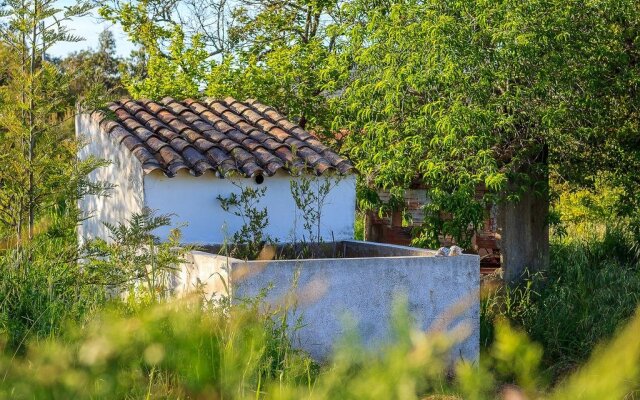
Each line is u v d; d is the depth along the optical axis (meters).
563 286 12.38
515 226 13.30
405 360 1.35
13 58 9.66
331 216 11.98
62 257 8.73
